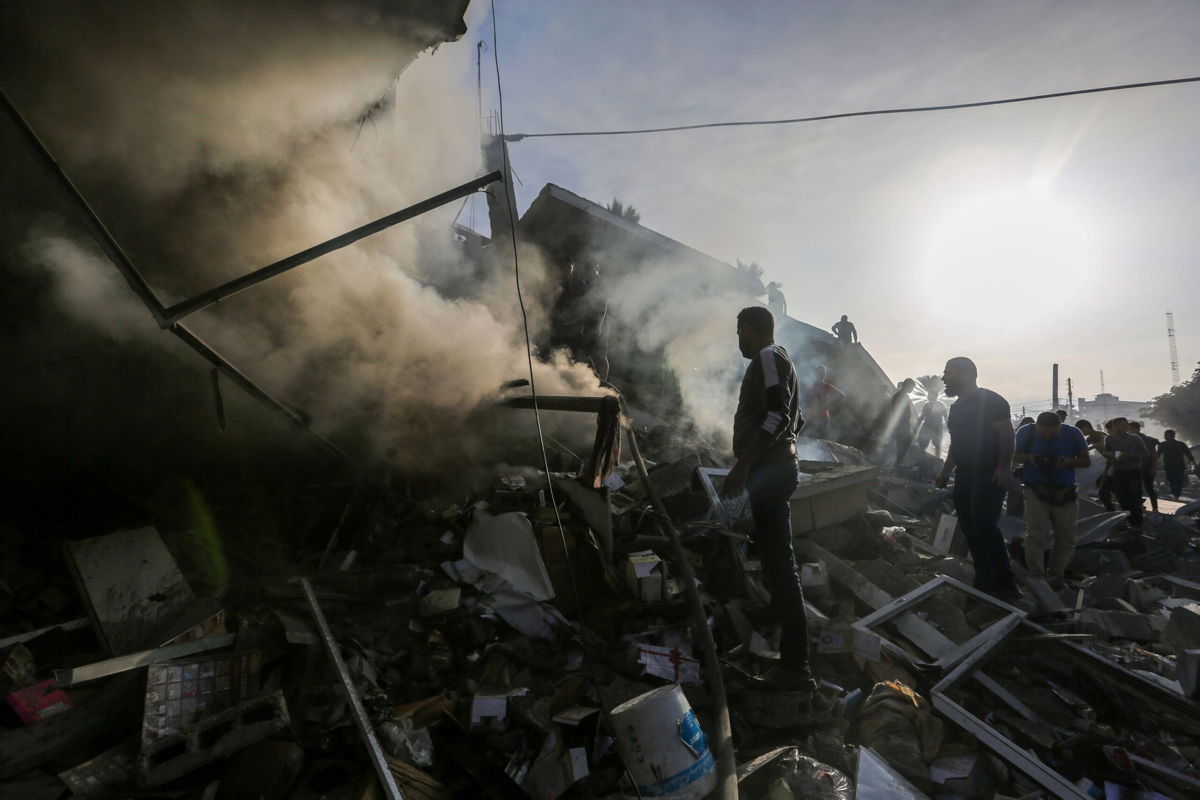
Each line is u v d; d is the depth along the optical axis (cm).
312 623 263
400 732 219
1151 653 338
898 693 266
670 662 276
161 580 281
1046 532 470
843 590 387
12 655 233
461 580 313
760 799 217
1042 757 248
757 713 257
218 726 216
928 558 478
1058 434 462
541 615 299
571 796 211
